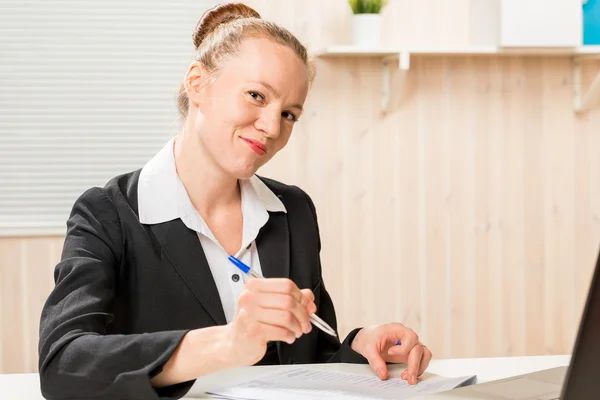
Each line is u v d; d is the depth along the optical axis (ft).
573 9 9.22
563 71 10.30
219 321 4.74
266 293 3.31
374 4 9.27
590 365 2.72
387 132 9.97
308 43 9.70
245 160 4.56
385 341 4.42
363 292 10.04
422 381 4.05
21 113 9.49
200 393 3.76
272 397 3.59
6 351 9.46
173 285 4.71
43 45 9.50
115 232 4.68
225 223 5.00
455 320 10.28
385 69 9.80
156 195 4.81
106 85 9.62
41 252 9.50
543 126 10.30
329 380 3.99
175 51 9.71
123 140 9.68
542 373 3.87
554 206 10.41
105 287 4.37
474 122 10.16
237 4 5.08
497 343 10.39
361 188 9.96
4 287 9.43
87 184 9.62
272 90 4.48
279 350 4.93
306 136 9.80
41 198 9.55
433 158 10.10
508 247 10.35
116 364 3.61
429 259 10.18
